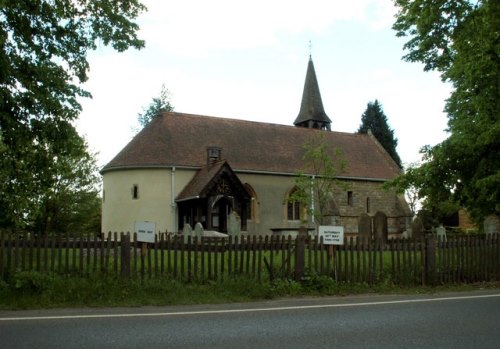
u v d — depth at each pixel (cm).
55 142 1798
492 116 1819
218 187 3300
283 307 992
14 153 1784
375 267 1317
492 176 1644
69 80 1834
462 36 1500
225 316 880
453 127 1956
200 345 657
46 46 1769
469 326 802
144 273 1123
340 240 1273
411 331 761
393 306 1018
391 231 4394
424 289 1316
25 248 1056
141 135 3819
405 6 2112
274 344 668
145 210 3509
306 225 3625
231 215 2858
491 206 1875
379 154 4759
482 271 1472
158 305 1007
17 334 716
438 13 1460
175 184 3519
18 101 1700
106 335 712
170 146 3666
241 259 1197
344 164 3200
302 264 1234
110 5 1808
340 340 696
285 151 4116
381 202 4403
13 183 1834
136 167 3556
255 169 3756
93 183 4466
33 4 1661
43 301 977
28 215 2025
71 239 1094
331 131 4728
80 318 845
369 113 7444
